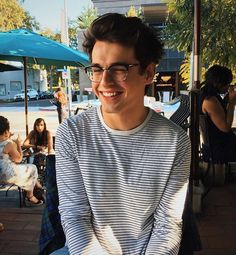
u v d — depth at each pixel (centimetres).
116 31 110
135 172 121
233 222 292
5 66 567
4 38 430
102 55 112
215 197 348
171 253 118
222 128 343
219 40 869
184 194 127
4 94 3488
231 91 345
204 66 924
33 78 3925
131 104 117
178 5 902
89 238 119
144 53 113
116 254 123
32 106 2342
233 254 243
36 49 408
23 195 370
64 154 124
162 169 121
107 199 122
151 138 121
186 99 328
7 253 251
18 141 412
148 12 2367
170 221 123
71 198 124
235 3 859
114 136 121
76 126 124
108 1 2520
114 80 112
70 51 428
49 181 151
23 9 2077
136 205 122
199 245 143
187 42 861
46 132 493
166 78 2272
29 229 288
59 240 147
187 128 297
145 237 124
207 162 368
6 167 354
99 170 121
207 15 870
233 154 356
